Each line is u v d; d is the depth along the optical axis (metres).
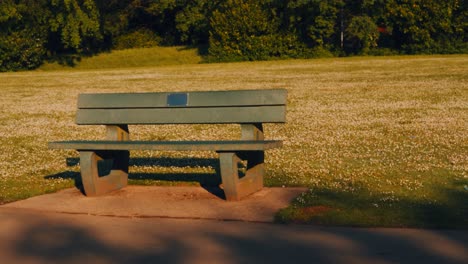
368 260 5.16
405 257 5.20
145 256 5.48
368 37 49.12
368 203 7.01
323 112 16.75
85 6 52.62
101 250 5.71
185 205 7.25
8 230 6.47
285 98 7.42
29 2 49.81
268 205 7.09
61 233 6.31
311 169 9.23
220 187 8.19
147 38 58.66
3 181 9.15
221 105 7.71
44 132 14.63
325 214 6.60
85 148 7.75
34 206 7.48
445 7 47.47
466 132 12.44
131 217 6.84
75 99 22.52
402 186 7.91
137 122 8.12
